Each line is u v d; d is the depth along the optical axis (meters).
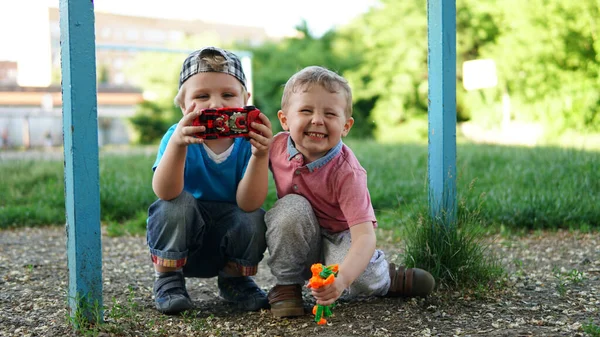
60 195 6.03
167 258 2.36
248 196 2.33
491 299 2.47
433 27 2.69
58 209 5.63
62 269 3.36
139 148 16.80
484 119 18.30
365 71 20.86
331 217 2.36
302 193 2.35
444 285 2.59
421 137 19.97
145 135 24.17
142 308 2.47
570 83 15.12
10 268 3.39
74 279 2.11
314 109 2.24
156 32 34.03
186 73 2.41
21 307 2.51
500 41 16.97
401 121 20.58
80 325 2.10
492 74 14.88
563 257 3.42
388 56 20.62
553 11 15.30
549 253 3.55
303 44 22.81
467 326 2.14
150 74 24.25
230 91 2.38
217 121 2.16
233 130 2.18
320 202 2.34
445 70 2.66
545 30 15.49
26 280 3.06
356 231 2.21
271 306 2.32
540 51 15.58
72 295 2.14
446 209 2.66
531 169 6.04
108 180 6.37
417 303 2.41
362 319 2.23
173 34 34.50
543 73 15.60
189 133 2.13
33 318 2.34
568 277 2.85
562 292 2.55
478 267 2.66
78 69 2.02
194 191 2.50
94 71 2.05
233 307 2.54
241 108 2.19
